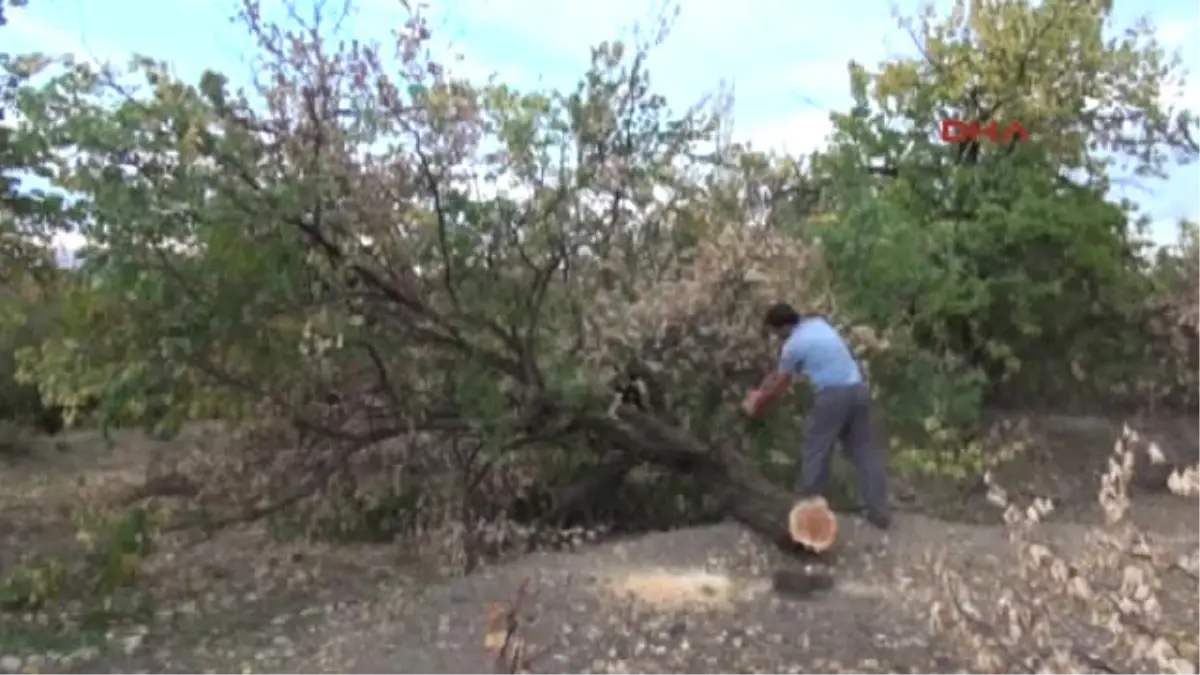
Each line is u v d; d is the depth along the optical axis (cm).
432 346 862
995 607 451
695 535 837
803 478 853
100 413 825
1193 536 766
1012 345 1633
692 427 939
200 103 771
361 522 942
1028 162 1705
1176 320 1638
